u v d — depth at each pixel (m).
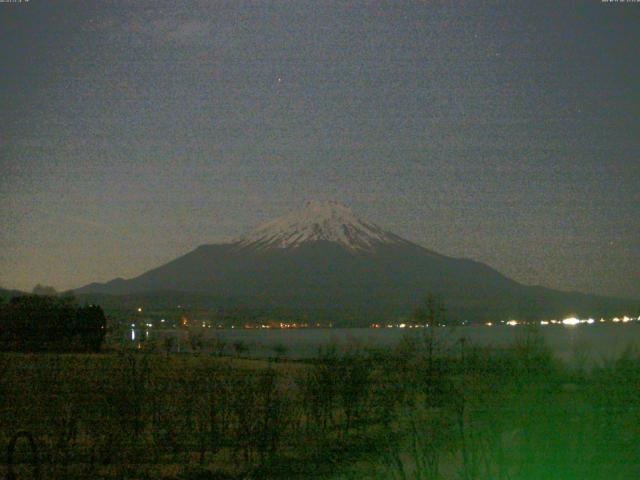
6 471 10.56
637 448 8.59
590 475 8.52
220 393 14.27
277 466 11.16
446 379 12.88
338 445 12.12
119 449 11.80
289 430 13.71
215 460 11.59
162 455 11.82
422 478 9.12
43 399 14.70
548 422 8.79
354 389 14.98
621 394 9.12
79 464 11.05
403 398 14.08
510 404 9.19
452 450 9.52
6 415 13.60
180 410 14.00
